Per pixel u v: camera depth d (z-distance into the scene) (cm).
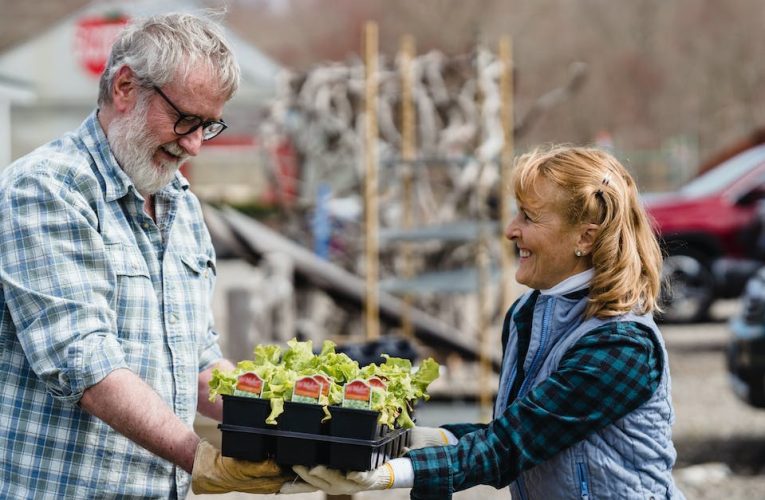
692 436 690
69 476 247
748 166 1131
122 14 2172
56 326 238
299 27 3453
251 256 744
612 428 239
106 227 250
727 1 3238
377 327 749
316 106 926
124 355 251
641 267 247
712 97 3209
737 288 1113
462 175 855
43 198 242
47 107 2209
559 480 241
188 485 271
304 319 826
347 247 927
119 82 251
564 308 249
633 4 3281
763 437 682
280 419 227
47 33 2198
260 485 233
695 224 1115
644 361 236
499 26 3209
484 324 739
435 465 232
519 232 252
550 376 239
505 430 237
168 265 265
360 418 224
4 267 242
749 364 619
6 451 248
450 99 885
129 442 253
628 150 3031
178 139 252
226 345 661
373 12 3253
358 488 228
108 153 254
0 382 249
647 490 240
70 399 237
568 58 3244
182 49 246
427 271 873
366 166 770
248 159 2494
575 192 243
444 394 730
